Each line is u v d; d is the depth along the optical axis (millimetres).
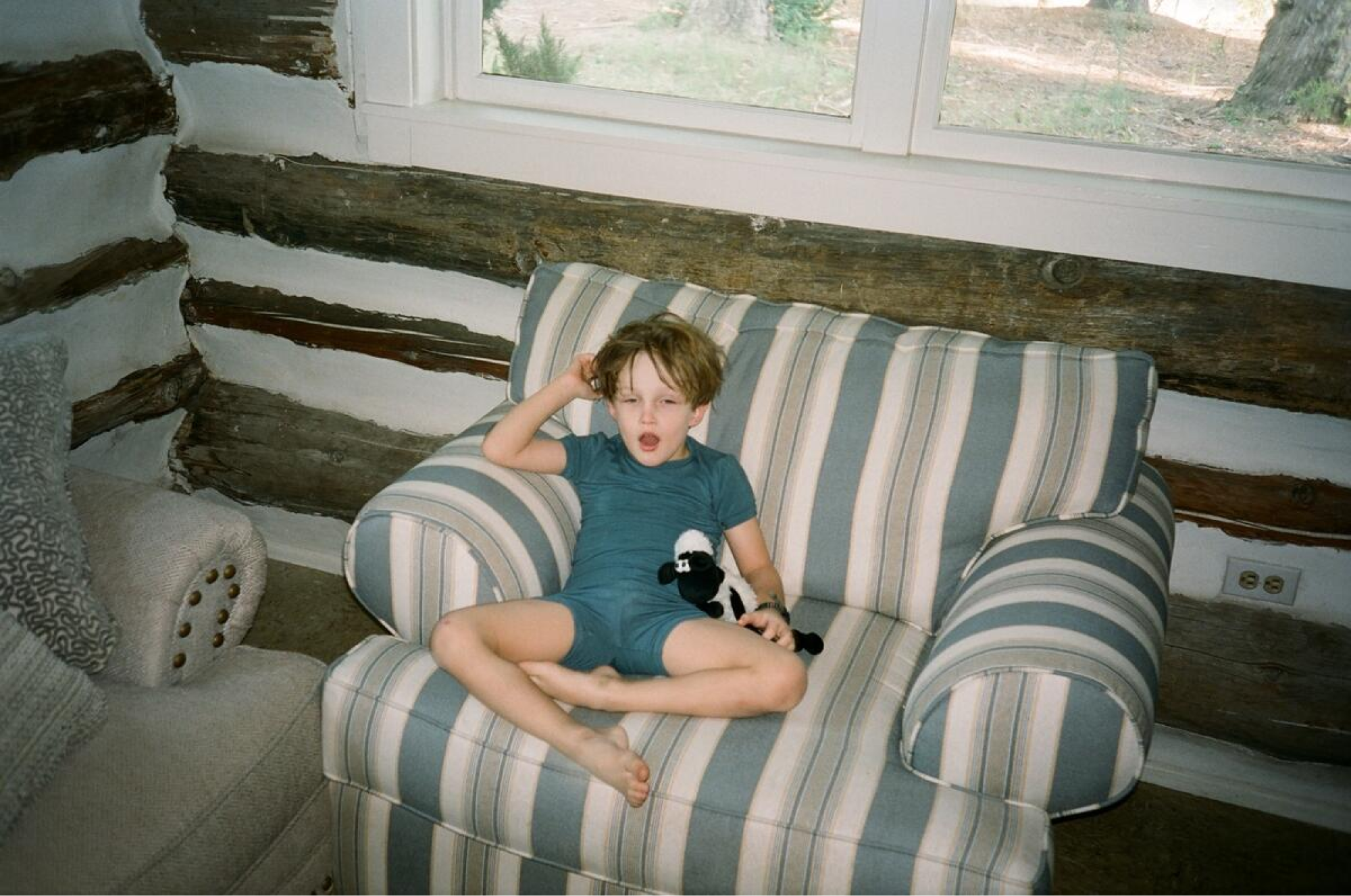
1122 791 1346
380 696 1486
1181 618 2066
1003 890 1255
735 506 1748
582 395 1771
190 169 2400
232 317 2533
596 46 2199
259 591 1683
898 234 2014
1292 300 1831
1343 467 1908
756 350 1827
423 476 1667
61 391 1617
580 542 1731
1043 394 1682
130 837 1323
